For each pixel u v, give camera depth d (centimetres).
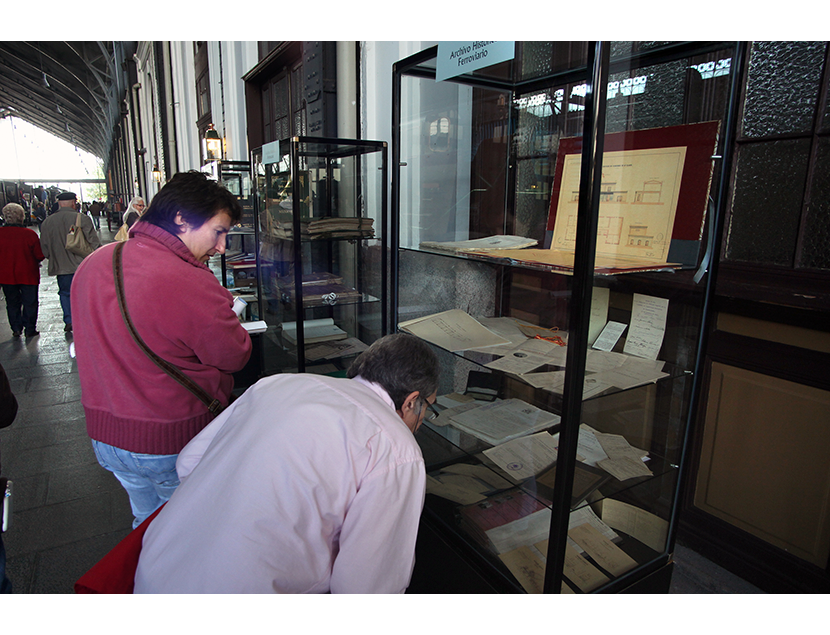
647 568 151
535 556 137
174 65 1056
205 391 145
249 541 85
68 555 199
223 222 148
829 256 149
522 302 184
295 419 94
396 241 198
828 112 145
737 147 168
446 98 206
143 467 142
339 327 342
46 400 355
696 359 144
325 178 306
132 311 131
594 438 132
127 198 2589
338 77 334
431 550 173
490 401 163
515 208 196
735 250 173
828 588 156
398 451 96
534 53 179
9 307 513
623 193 139
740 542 179
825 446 154
